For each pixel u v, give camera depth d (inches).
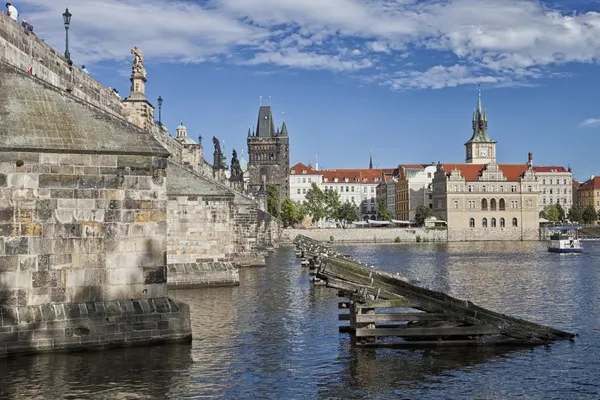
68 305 1232.2
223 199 2481.5
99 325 1234.0
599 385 1059.3
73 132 1251.8
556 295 2349.9
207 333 1444.4
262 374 1103.6
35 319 1196.5
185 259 2447.1
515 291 2496.3
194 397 975.0
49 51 1598.2
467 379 1088.8
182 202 2454.5
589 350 1293.1
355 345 1322.6
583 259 4842.5
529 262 4468.5
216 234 2470.5
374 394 1003.3
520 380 1085.1
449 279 3063.5
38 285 1215.6
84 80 1836.9
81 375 1069.8
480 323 1336.1
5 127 1215.6
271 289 2322.8
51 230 1226.6
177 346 1272.1
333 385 1048.8
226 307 1855.3
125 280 1270.9
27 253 1211.9
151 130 2395.4
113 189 1266.0
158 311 1280.8
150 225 1285.7
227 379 1071.0
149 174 1286.9
